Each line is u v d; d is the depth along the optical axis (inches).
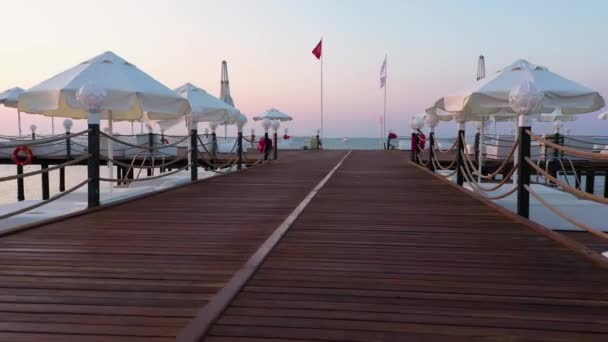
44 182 601.6
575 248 138.5
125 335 80.0
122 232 164.9
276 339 78.9
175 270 118.2
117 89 275.6
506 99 293.7
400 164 537.0
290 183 333.1
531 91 191.2
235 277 111.0
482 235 160.4
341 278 111.8
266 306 93.7
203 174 589.6
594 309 92.7
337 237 156.8
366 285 106.8
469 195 265.4
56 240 151.9
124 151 600.1
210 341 78.0
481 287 105.7
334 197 258.8
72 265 122.6
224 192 281.9
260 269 119.1
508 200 278.2
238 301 96.4
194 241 150.7
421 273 116.2
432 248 141.8
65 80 282.4
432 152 488.7
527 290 103.8
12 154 566.3
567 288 105.3
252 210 213.9
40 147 598.5
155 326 83.6
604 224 271.4
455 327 83.8
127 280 110.0
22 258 129.6
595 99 299.3
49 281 109.4
